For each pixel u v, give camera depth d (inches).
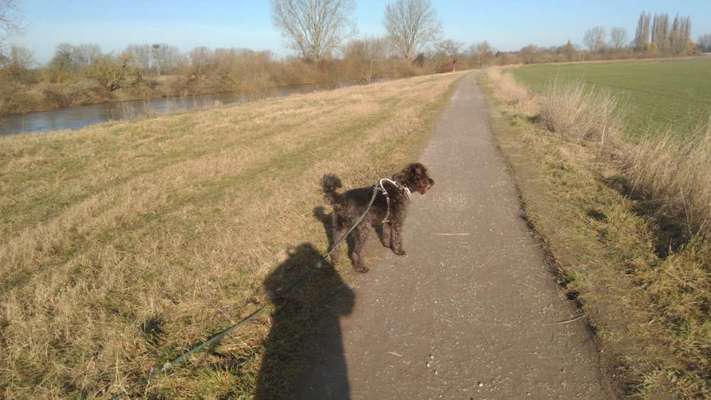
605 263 210.2
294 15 2357.3
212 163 441.4
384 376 141.0
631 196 308.7
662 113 815.7
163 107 1327.5
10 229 284.0
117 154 500.4
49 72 1510.8
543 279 199.0
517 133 565.6
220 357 151.5
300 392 135.3
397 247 229.8
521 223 267.6
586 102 580.4
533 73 2404.0
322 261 212.4
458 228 264.1
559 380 137.4
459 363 146.0
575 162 399.9
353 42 2608.3
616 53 4980.3
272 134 610.5
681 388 132.3
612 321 165.0
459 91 1248.2
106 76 1563.7
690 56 4921.3
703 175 259.9
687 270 195.5
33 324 168.6
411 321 170.2
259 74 2027.6
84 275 215.5
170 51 2283.5
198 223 284.2
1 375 145.6
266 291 191.9
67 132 641.6
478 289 192.7
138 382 139.0
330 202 220.8
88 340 159.8
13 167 440.5
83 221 292.7
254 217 284.4
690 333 154.5
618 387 134.0
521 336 159.2
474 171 389.7
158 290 195.2
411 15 3287.4
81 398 133.1
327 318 173.2
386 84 1785.2
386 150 476.4
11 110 1203.2
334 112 820.6
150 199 336.5
